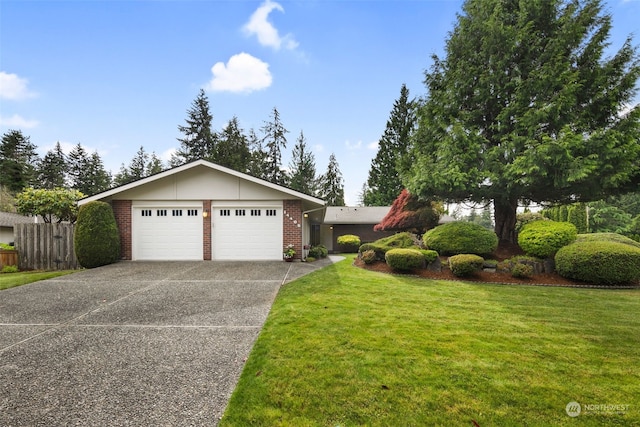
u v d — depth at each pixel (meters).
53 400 2.34
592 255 6.72
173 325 4.05
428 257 8.25
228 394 2.42
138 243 10.27
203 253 10.32
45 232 9.88
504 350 3.21
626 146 7.20
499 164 8.55
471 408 2.20
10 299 5.36
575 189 8.48
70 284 6.57
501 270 7.59
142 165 40.50
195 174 10.36
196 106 27.20
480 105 9.52
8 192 26.59
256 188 10.41
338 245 19.39
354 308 4.75
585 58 8.40
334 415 2.12
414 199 14.25
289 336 3.55
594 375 2.69
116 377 2.69
